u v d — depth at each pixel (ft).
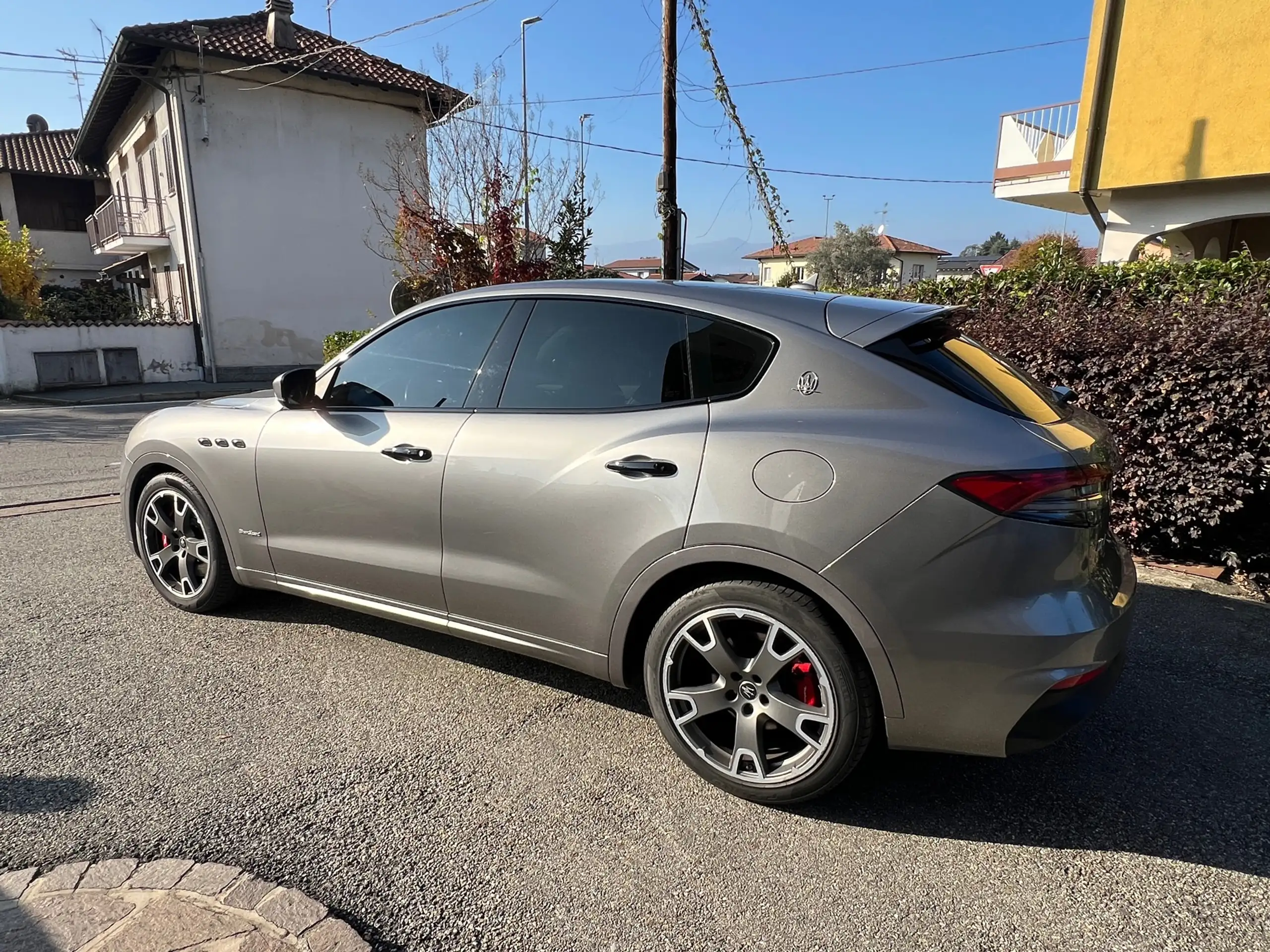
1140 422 15.46
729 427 8.29
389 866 7.39
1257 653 12.26
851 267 178.70
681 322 9.11
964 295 24.22
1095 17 35.47
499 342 10.22
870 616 7.52
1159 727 10.21
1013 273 23.99
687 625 8.55
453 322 10.73
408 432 10.34
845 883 7.35
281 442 11.44
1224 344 14.38
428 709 10.32
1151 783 9.01
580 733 9.82
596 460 8.87
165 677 11.00
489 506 9.56
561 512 9.06
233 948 6.26
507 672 11.41
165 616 13.12
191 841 7.61
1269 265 19.99
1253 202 33.53
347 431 10.89
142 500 13.34
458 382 10.41
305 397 11.55
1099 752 9.65
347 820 8.04
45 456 28.91
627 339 9.37
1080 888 7.34
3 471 25.85
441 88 66.33
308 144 65.82
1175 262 22.36
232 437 12.00
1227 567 15.58
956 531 7.26
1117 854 7.80
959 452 7.39
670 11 32.89
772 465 7.91
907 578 7.39
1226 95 31.83
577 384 9.50
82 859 7.30
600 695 10.82
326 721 9.95
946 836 8.05
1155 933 6.81
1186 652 12.30
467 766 9.07
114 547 16.81
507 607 9.73
